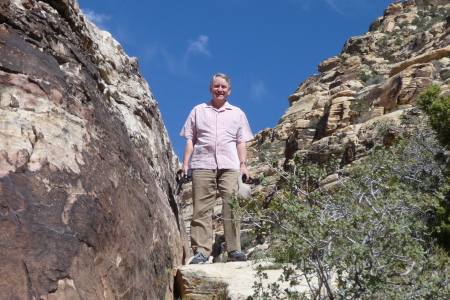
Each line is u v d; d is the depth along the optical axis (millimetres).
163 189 6629
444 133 8062
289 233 3814
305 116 44844
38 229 3084
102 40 6375
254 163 37469
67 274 3059
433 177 7387
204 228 6531
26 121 3588
